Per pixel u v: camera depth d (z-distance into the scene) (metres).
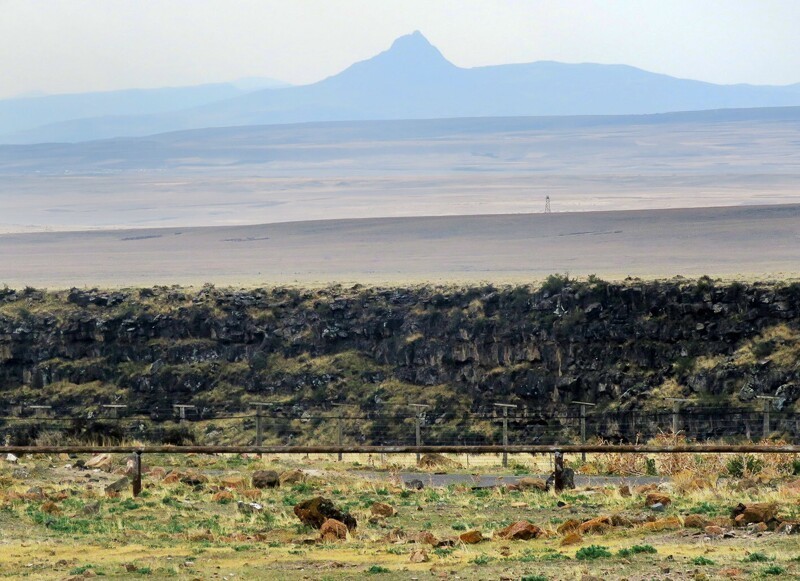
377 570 62.81
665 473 117.88
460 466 131.62
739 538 69.31
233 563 66.88
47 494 92.75
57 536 76.19
